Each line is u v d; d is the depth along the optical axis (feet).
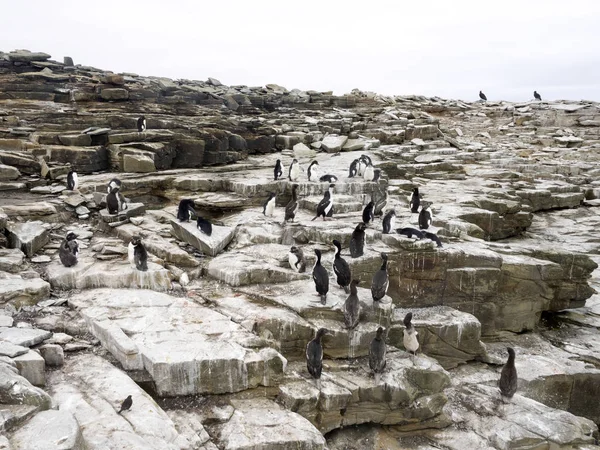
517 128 135.85
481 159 101.50
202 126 74.33
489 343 44.47
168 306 32.42
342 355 32.94
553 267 45.65
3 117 65.72
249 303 34.37
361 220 47.91
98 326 28.99
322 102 134.41
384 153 89.15
